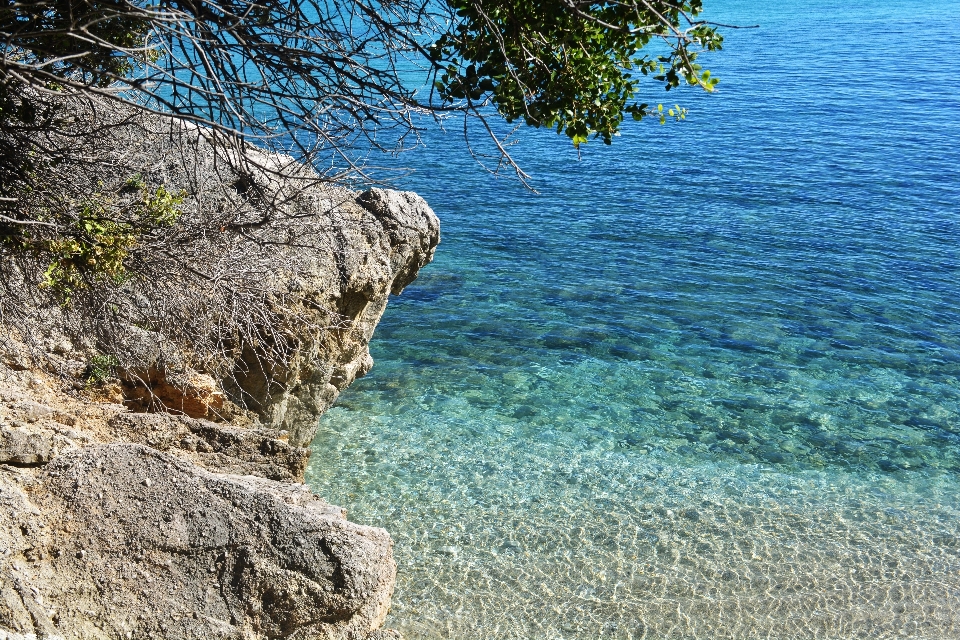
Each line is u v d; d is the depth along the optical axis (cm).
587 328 2138
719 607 1161
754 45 7362
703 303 2300
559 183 3400
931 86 5241
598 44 648
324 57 596
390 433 1611
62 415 915
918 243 2753
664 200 3212
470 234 2827
